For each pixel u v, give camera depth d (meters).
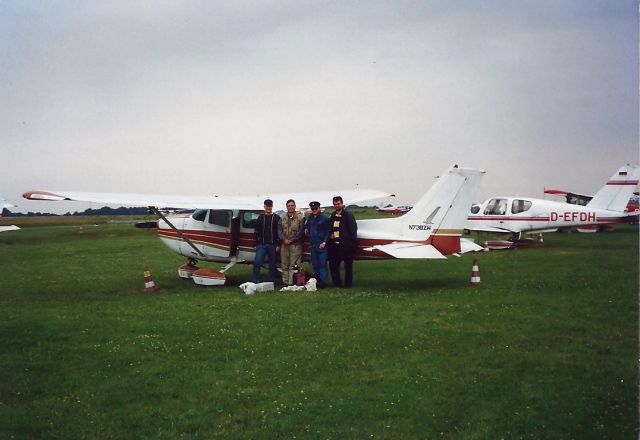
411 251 11.69
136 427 5.01
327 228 11.95
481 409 5.27
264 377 6.18
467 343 7.35
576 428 4.86
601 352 6.90
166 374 6.32
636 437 4.68
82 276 14.63
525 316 8.85
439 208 11.88
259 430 4.93
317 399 5.55
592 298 10.26
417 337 7.65
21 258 19.78
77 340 7.75
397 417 5.14
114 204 11.67
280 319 8.85
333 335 7.82
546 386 5.79
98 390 5.86
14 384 6.04
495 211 24.16
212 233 13.05
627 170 27.30
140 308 9.95
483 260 17.12
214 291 11.86
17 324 8.70
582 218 23.66
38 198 11.38
